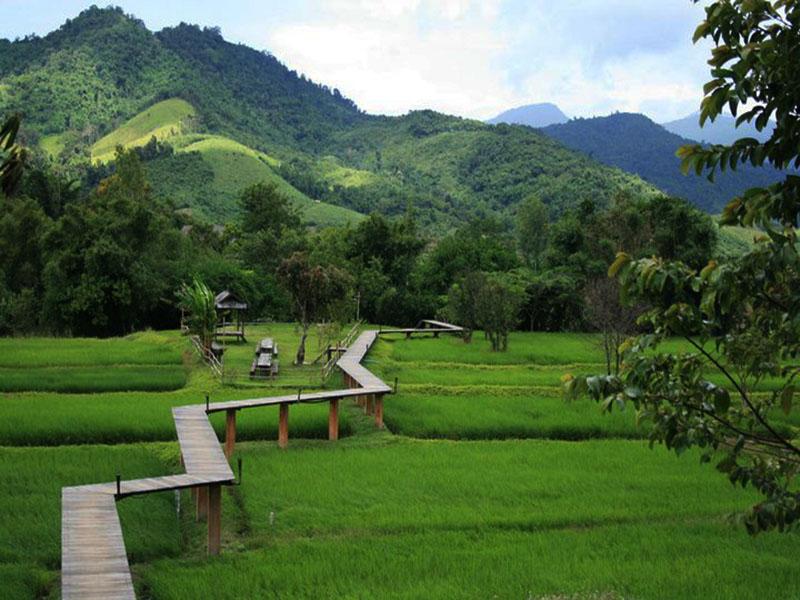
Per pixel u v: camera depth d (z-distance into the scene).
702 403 8.15
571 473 23.25
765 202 7.29
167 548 16.91
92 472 21.64
